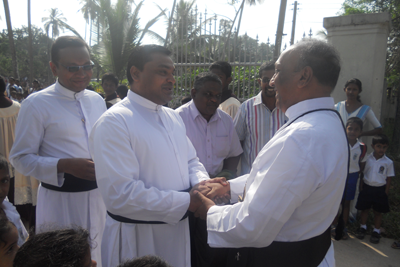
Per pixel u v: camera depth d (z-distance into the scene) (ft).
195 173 6.66
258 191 4.27
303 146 4.06
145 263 4.17
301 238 4.42
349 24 14.87
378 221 11.65
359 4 41.81
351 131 12.07
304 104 4.55
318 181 4.04
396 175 18.72
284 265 4.51
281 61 4.71
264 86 9.09
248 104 9.77
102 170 5.17
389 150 24.76
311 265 4.48
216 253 6.04
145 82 5.76
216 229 4.86
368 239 11.91
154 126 5.81
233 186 6.35
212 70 11.68
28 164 6.90
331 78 4.51
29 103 7.25
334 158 4.11
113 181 5.07
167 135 5.93
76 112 7.69
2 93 11.34
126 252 5.53
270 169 4.20
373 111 15.02
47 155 7.45
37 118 7.19
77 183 7.24
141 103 5.83
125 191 5.03
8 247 4.77
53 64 7.55
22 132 7.13
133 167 5.27
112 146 5.18
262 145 9.39
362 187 12.05
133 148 5.42
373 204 11.62
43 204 7.40
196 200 5.56
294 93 4.64
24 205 11.57
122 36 49.90
